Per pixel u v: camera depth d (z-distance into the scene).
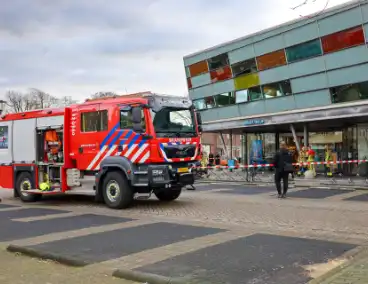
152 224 9.23
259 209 11.35
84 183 12.86
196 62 32.56
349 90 23.52
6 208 12.65
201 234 7.97
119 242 7.38
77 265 6.09
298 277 5.19
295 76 25.91
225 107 30.88
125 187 11.84
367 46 22.31
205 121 32.59
